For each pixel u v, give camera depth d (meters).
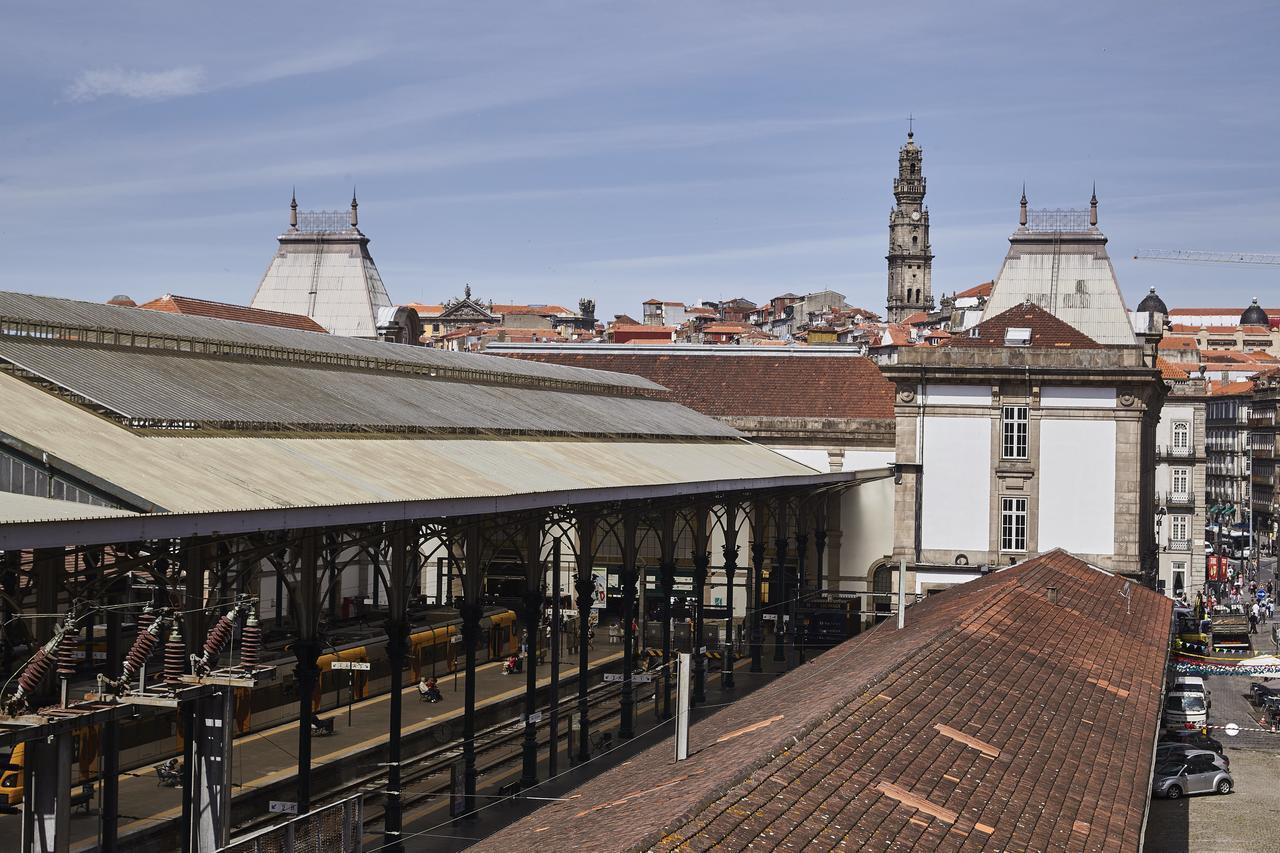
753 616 67.38
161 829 35.59
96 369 34.16
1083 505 70.31
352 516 30.00
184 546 27.73
